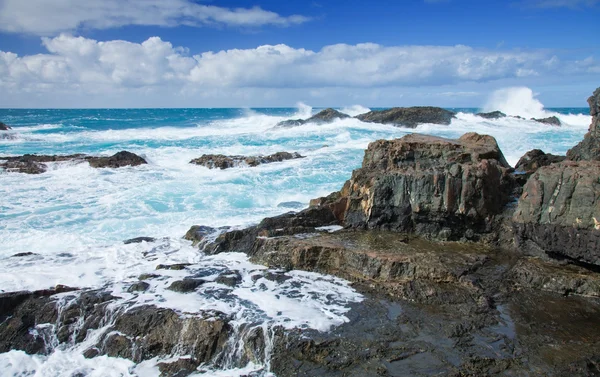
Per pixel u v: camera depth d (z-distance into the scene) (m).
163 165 29.22
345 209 13.93
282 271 11.16
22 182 23.56
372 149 14.73
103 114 95.62
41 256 12.95
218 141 40.22
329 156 30.50
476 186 12.02
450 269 10.19
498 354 7.72
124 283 10.75
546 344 7.98
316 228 13.25
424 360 7.65
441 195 12.21
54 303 9.73
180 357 8.41
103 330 9.10
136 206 18.88
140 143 38.91
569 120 58.03
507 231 12.04
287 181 23.53
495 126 51.16
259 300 9.62
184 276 11.02
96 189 22.03
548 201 10.52
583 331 8.38
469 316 8.89
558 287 9.73
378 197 13.07
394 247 11.45
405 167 13.84
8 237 15.17
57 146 36.91
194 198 20.17
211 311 8.99
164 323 8.82
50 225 16.52
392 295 9.84
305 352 8.02
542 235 10.59
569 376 7.16
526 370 7.32
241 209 18.55
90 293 10.08
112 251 13.41
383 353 7.86
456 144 13.91
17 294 9.98
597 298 9.45
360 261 10.73
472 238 12.26
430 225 12.62
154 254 13.14
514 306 9.26
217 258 12.49
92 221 17.02
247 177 24.50
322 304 9.47
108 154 32.41
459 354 7.75
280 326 8.51
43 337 9.20
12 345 9.07
